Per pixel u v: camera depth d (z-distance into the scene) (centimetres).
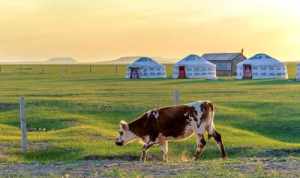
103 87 6294
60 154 2094
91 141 2333
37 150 2111
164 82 7531
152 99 4372
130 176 1385
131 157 2058
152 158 2031
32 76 10212
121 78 9219
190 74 9406
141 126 1798
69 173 1470
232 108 3706
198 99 4406
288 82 7362
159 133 1784
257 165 1542
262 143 2333
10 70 15688
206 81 7825
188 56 9625
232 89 5734
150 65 9675
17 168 1597
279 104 3897
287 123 3023
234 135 2595
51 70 15700
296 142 2589
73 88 6125
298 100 4259
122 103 3959
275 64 9031
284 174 1388
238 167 1509
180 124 1772
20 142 2280
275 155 2083
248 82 7438
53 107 3728
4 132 2611
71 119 3147
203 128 1781
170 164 1603
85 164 1650
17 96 4778
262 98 4509
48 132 2611
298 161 1642
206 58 11706
